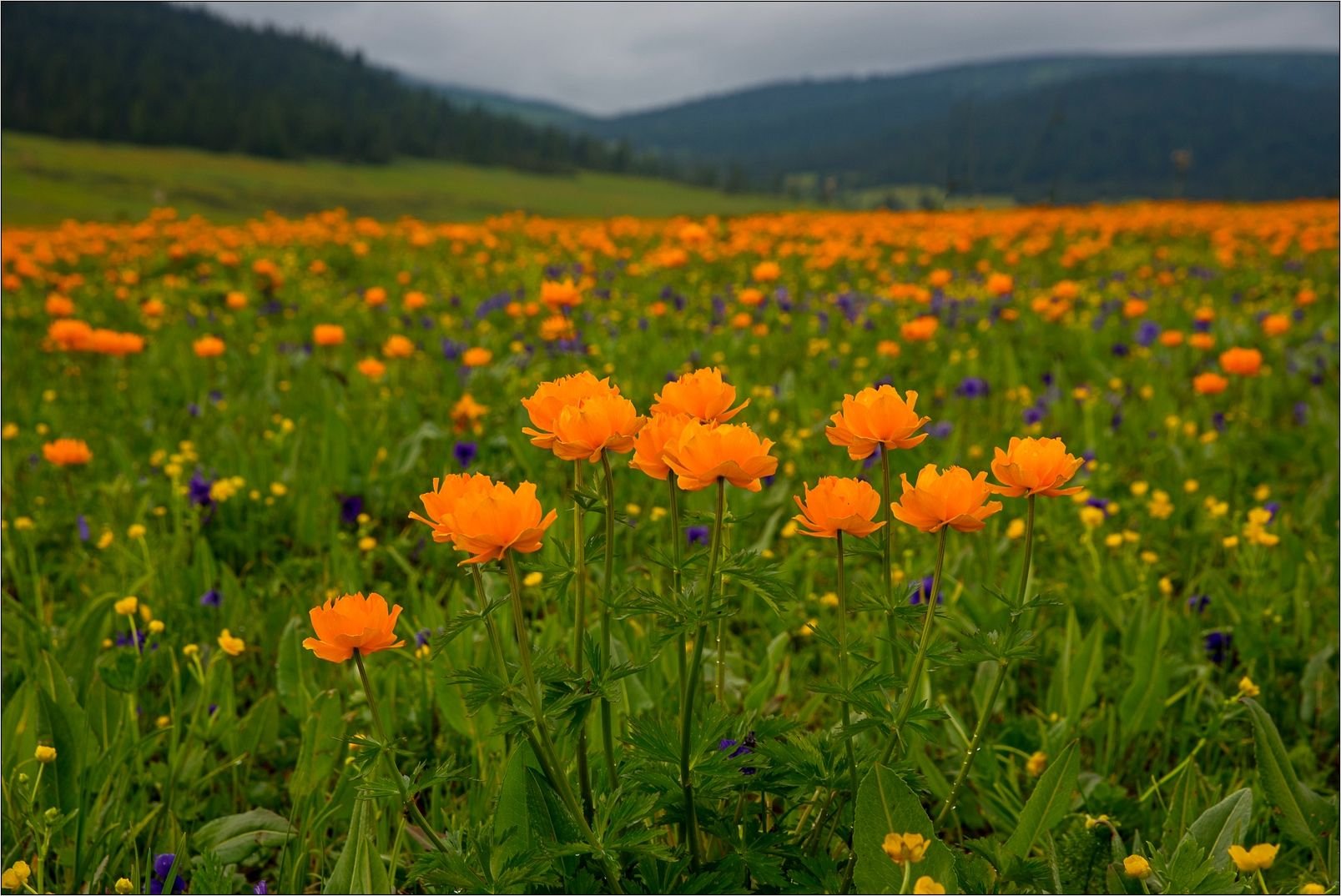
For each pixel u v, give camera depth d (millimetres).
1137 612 2797
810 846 1579
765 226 16062
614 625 2520
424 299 7539
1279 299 9164
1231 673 2826
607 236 15539
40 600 2928
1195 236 15586
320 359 6430
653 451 1410
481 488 1336
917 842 1192
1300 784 1994
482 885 1365
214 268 11141
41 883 1852
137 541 3463
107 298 9219
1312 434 4617
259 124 115000
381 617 1378
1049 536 3625
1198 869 1429
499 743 2281
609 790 1562
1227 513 3902
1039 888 1649
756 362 6590
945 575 2898
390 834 2107
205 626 3037
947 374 5863
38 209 45562
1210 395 5602
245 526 3857
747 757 1452
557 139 157125
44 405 5355
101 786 2158
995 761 2281
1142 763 2455
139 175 70688
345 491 4145
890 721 1460
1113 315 8016
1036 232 16000
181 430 5254
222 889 1757
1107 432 4648
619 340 6676
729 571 1384
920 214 21734
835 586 3418
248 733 2451
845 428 1473
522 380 5590
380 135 125812
